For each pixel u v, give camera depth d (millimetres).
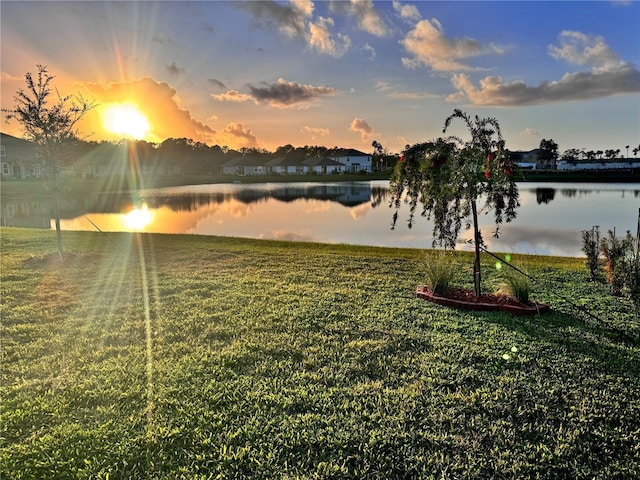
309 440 2639
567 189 36781
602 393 3189
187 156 83875
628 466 2445
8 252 8742
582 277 6820
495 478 2354
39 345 4051
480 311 5051
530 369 3557
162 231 16203
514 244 12914
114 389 3229
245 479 2326
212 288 6090
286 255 8812
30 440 2635
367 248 10305
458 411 2955
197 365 3615
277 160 83188
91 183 44344
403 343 4074
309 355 3809
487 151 4984
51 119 7680
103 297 5609
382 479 2344
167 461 2467
